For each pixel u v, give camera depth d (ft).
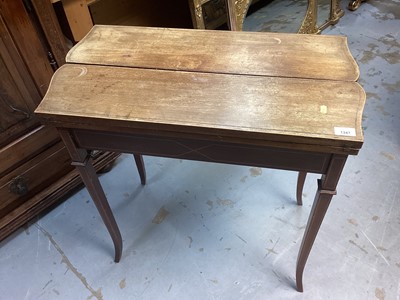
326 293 3.35
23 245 4.06
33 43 3.32
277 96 2.34
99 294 3.56
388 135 4.77
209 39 2.92
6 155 3.65
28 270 3.83
